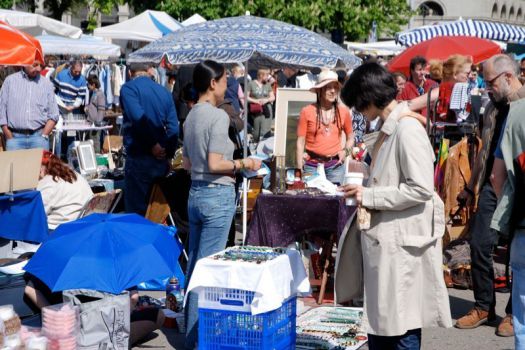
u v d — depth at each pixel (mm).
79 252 6301
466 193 7980
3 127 12453
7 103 12422
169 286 8086
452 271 9406
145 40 22672
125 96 9664
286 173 9305
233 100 14633
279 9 33625
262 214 8438
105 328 6480
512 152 5055
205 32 9234
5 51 8648
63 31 16609
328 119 10094
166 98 9680
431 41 14156
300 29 9500
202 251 6996
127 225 6605
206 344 6234
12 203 8180
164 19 23359
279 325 6305
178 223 9430
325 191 8680
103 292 6672
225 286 6062
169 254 6613
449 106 9516
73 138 19016
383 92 5191
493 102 7195
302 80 19797
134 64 9766
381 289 5211
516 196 5031
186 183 9438
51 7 36625
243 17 9609
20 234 8250
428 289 5277
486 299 7906
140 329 7195
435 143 9695
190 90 9203
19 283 7176
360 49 29172
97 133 19312
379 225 5230
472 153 9086
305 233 8625
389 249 5199
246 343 6113
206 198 6934
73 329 6352
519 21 71000
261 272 5969
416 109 9945
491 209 7754
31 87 12438
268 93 18641
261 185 11281
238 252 6469
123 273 6234
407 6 39312
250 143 16797
